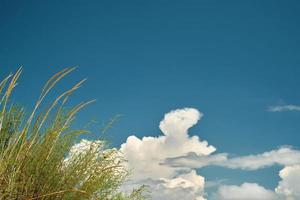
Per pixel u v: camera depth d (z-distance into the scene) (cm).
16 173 361
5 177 366
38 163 381
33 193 376
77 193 407
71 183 405
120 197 519
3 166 362
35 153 390
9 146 382
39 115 397
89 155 441
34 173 380
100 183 441
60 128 416
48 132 404
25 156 377
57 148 421
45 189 380
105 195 466
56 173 400
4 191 359
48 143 397
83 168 424
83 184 418
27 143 386
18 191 371
